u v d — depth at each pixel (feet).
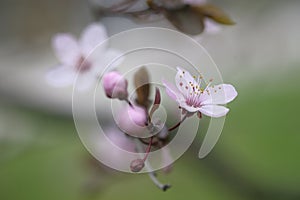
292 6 1.71
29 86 1.64
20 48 1.79
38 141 1.39
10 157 1.31
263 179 1.50
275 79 1.79
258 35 1.43
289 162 1.63
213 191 1.57
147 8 0.96
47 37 1.87
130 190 1.65
